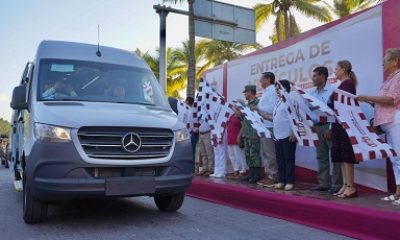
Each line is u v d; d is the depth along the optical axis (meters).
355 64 7.57
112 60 6.91
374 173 7.20
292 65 9.04
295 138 7.23
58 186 4.95
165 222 5.83
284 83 7.12
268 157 7.99
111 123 5.15
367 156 5.79
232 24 14.05
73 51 6.79
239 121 9.43
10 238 5.01
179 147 5.61
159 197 6.52
